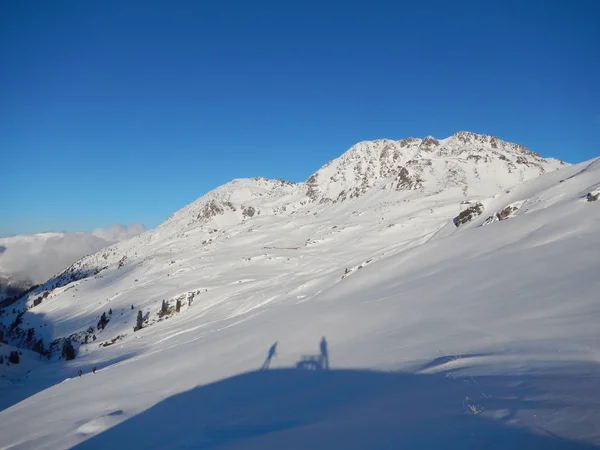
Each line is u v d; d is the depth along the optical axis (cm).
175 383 1633
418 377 902
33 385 5166
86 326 10512
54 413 1720
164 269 15325
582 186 2681
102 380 2167
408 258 2731
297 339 1662
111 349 7050
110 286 15875
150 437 1077
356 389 969
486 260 1941
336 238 13075
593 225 1827
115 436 1174
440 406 657
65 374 5597
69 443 1235
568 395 566
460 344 1057
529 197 3244
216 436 900
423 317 1427
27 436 1488
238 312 5372
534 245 1902
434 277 2023
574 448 408
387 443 554
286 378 1259
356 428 667
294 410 945
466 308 1371
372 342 1329
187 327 5991
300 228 18712
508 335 1023
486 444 463
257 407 1055
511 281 1501
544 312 1107
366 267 3044
